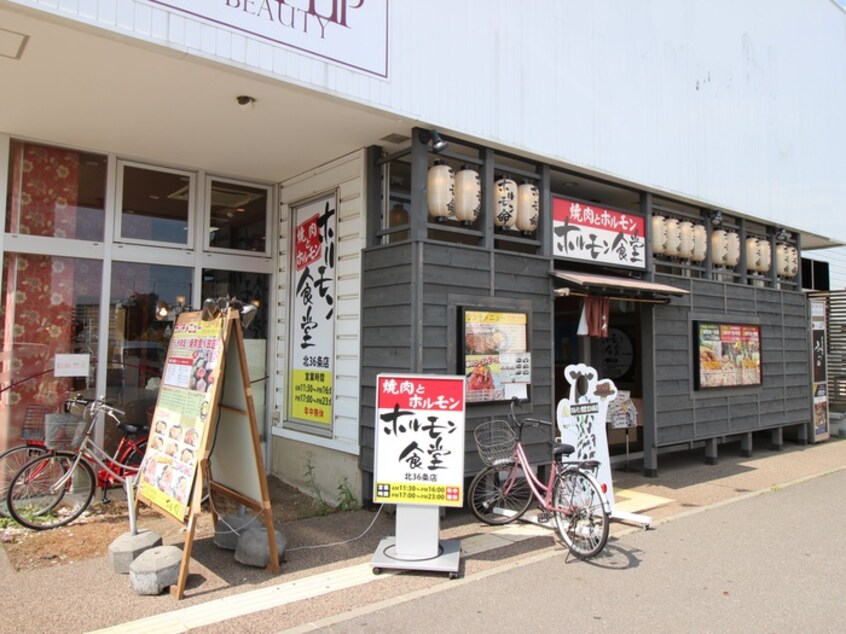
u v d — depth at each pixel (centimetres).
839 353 1238
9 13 365
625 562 468
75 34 392
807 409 1064
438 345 560
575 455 557
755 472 818
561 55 682
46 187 614
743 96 968
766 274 1043
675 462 891
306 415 684
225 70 442
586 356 873
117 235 641
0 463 561
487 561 467
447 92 567
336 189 660
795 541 520
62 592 397
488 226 614
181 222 690
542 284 659
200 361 450
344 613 372
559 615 374
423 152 564
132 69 446
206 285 704
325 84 482
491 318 600
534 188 656
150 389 655
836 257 1503
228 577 427
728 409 891
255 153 645
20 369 588
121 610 371
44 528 521
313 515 582
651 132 796
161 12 405
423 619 366
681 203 880
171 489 429
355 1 502
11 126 569
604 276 736
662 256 854
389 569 441
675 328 825
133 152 641
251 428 430
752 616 375
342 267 644
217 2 429
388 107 521
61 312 612
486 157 616
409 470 455
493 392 595
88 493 581
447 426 457
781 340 1019
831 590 415
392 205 633
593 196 838
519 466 564
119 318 642
